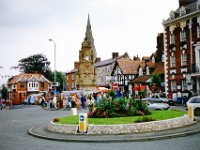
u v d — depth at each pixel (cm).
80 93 4791
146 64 6372
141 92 3741
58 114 3356
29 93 9131
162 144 1386
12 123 2595
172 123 1817
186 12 4478
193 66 4212
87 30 11306
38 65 10688
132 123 1722
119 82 7362
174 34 4700
